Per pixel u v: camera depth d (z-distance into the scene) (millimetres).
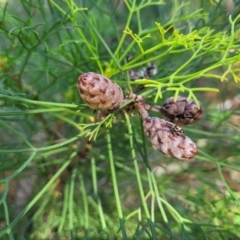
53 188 305
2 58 256
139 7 247
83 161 299
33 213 323
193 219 292
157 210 311
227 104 394
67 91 287
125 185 337
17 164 288
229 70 193
